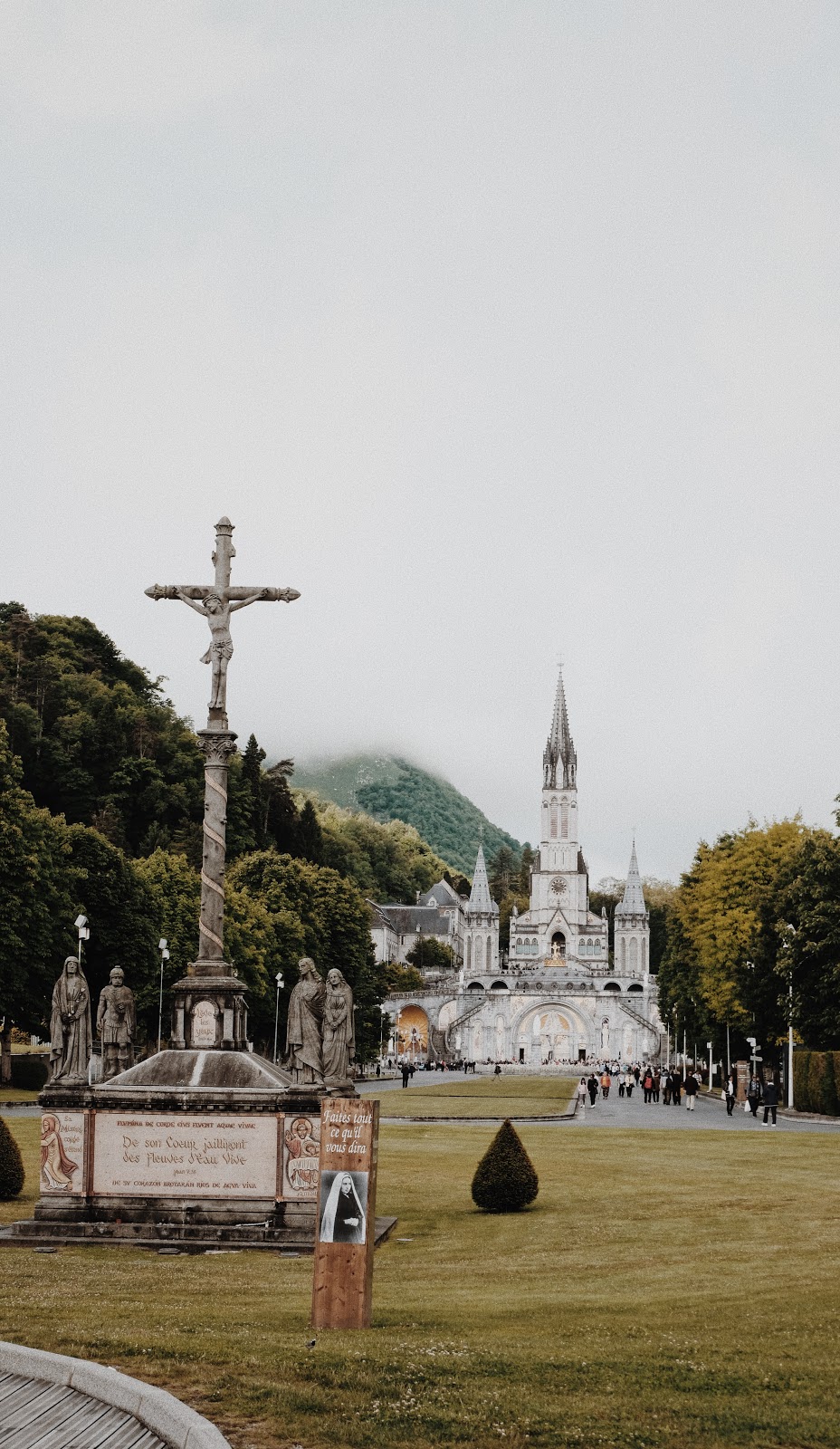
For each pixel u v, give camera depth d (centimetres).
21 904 7631
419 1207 3503
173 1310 1984
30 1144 4697
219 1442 1323
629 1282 2320
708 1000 10175
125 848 13162
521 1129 5900
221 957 3219
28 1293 2133
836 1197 3416
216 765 3284
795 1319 1888
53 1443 1368
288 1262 2612
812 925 7631
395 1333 1838
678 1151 4822
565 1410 1464
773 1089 6575
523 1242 2903
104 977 9344
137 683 17925
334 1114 1939
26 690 14825
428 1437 1385
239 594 3362
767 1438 1381
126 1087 2970
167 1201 2914
